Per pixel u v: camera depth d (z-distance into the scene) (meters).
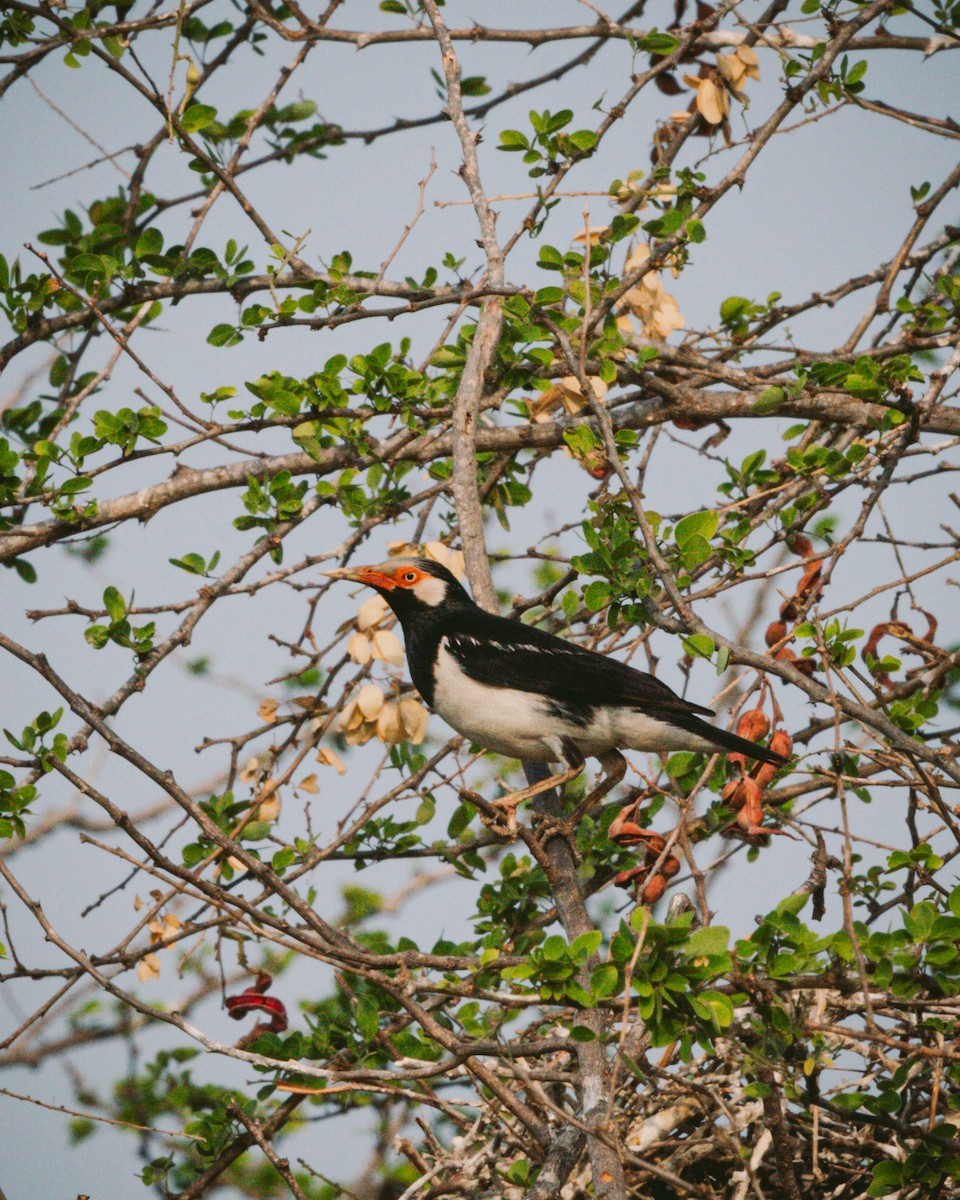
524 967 8.31
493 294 11.42
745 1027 10.03
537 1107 10.61
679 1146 10.38
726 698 13.30
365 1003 10.88
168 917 11.80
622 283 12.59
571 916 10.39
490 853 14.54
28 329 13.18
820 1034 9.27
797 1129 10.36
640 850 12.30
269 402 12.38
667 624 10.62
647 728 11.74
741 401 13.40
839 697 9.40
